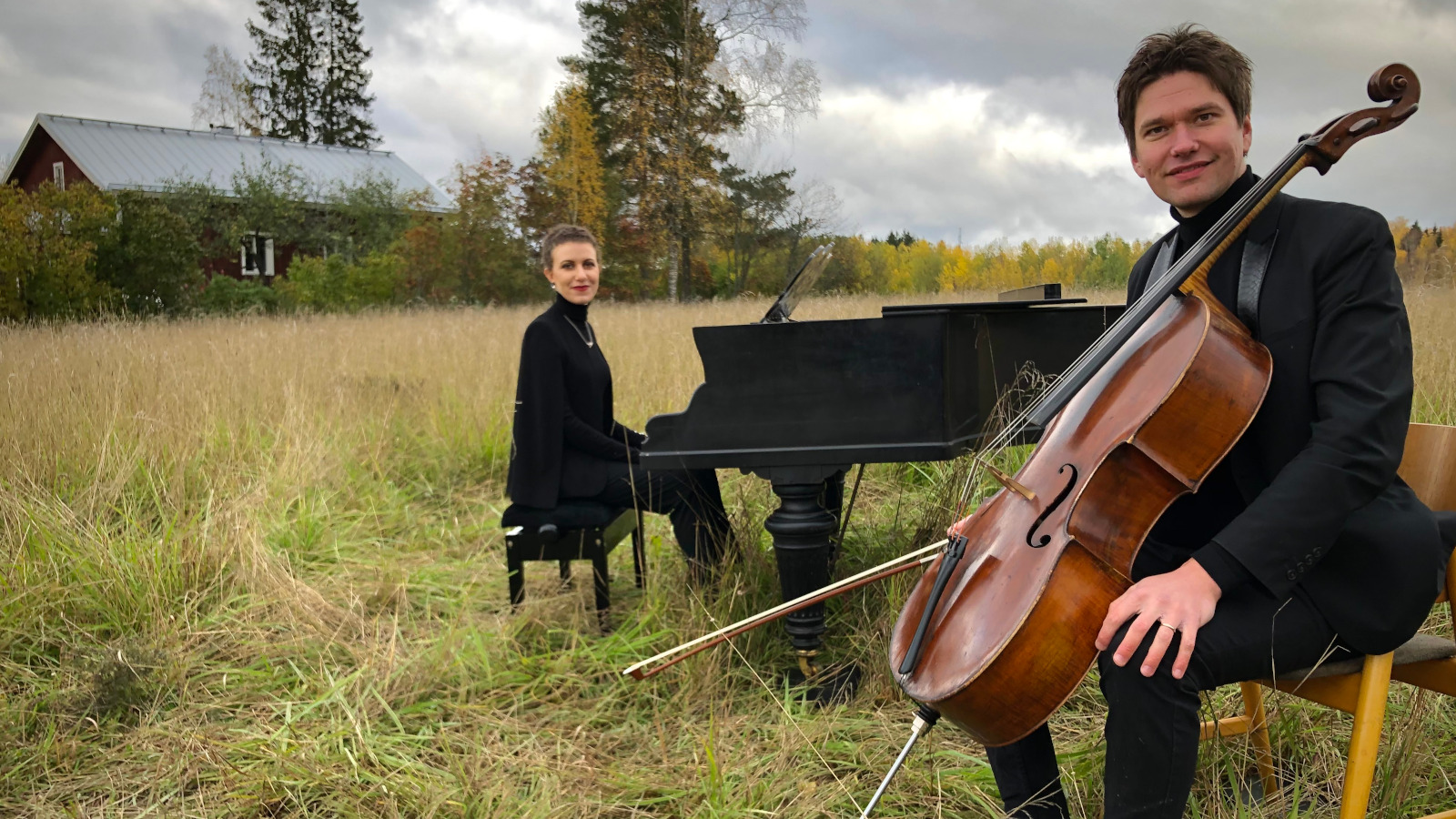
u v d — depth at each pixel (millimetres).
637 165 27422
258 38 39500
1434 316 6641
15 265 16594
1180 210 1866
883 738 2516
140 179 29750
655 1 26766
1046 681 1575
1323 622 1597
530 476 3467
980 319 3047
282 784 2422
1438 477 1878
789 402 2783
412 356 8469
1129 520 1691
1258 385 1646
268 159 30938
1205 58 1743
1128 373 1809
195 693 3014
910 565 2207
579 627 3449
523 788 2426
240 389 6355
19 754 2621
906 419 2750
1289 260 1690
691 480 3463
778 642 3195
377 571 3980
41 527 3834
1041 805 1824
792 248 29625
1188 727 1519
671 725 2725
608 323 10828
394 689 2949
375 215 30484
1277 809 2037
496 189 27438
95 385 5488
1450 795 2064
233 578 3832
